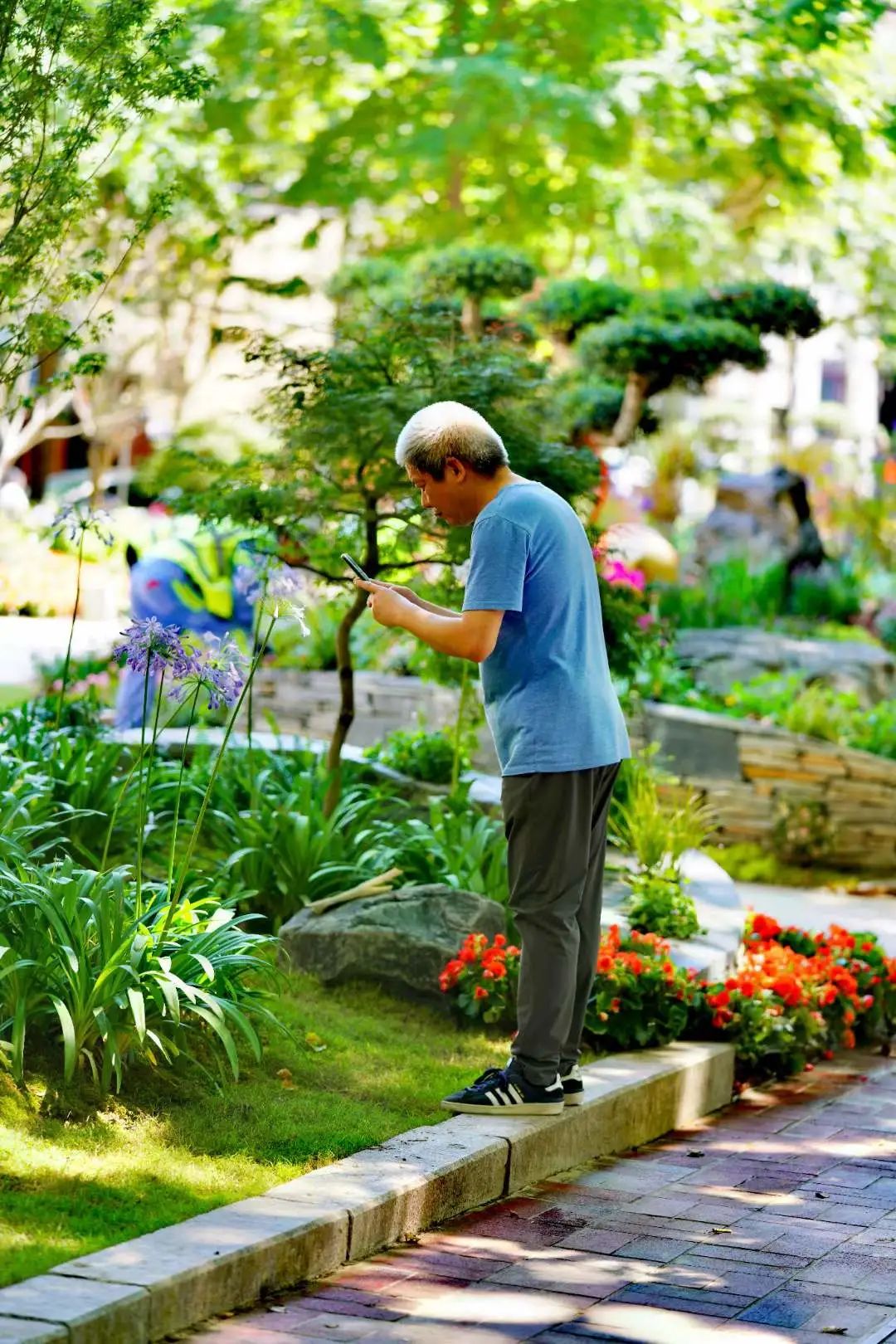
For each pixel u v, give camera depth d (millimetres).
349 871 7098
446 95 16688
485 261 11375
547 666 5133
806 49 15375
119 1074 4711
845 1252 4629
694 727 11672
